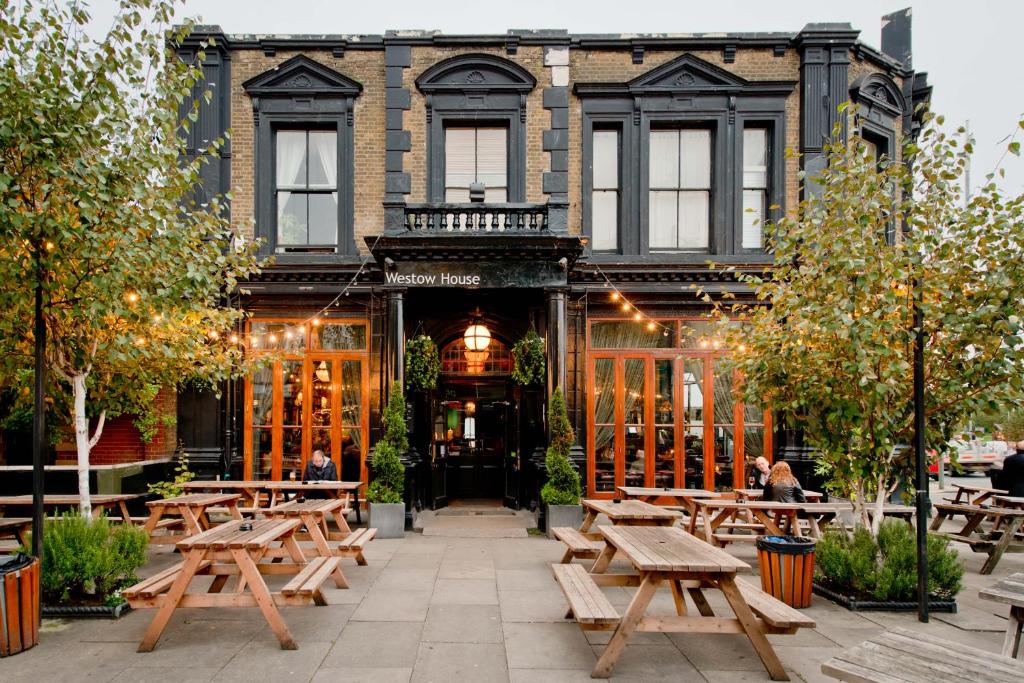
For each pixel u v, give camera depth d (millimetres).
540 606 6086
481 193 10852
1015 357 5844
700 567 4465
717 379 11891
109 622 5625
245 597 5027
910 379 6477
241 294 11281
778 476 8562
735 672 4598
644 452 11805
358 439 11727
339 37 11844
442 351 12281
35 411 5684
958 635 5465
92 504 8281
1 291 5938
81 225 5793
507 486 11750
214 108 11578
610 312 11867
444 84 11734
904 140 6301
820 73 11875
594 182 12180
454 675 4508
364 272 11398
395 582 6918
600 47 12047
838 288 6203
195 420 11320
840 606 6266
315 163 12117
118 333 6863
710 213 12188
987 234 6027
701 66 12008
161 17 6441
